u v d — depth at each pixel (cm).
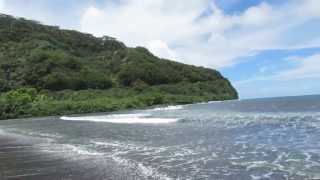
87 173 1364
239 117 3931
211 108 6975
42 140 2550
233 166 1390
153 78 13962
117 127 3266
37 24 17625
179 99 11950
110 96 11031
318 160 1437
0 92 10800
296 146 1792
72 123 4219
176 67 15838
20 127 4128
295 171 1271
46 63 12456
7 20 16912
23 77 11812
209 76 16575
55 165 1552
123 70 13888
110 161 1591
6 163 1653
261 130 2544
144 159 1606
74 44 17088
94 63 14725
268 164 1399
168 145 2009
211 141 2094
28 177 1344
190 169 1365
